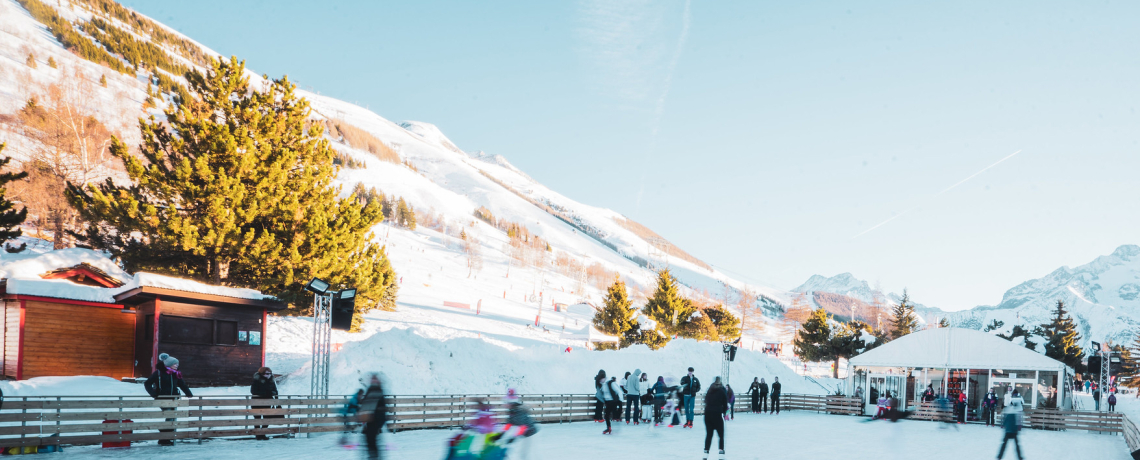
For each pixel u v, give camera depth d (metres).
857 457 17.20
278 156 29.52
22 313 20.78
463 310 84.38
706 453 15.32
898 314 80.56
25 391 16.88
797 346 64.81
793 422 28.30
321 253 29.44
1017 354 34.25
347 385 22.97
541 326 78.38
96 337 22.28
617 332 60.09
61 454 12.77
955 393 35.50
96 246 28.61
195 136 29.33
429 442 16.64
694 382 23.81
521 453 15.70
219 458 13.11
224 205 27.69
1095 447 23.00
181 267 29.28
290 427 16.50
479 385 26.11
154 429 14.31
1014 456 19.03
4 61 165.00
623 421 25.05
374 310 60.66
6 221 26.70
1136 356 76.62
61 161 59.06
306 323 39.59
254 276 29.28
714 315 70.75
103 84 170.62
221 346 23.39
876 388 37.28
